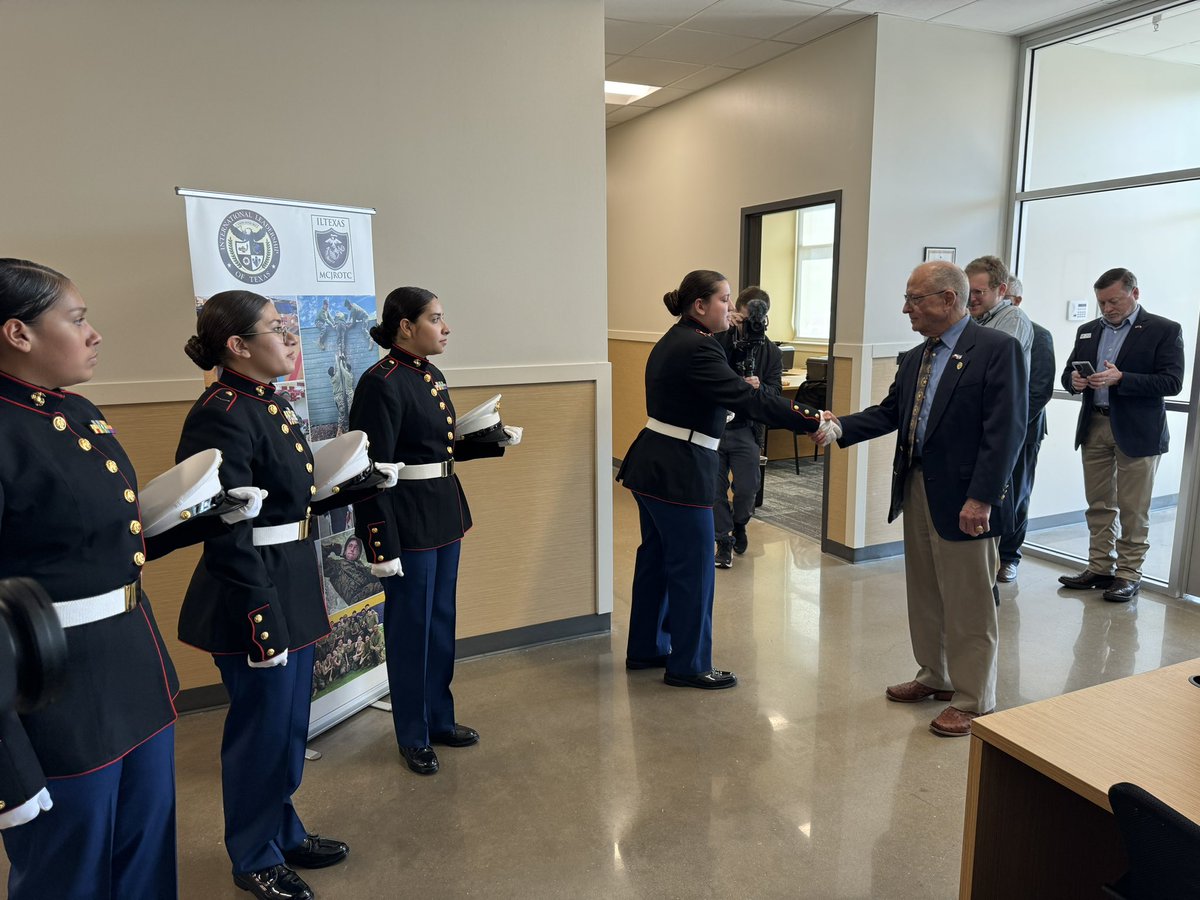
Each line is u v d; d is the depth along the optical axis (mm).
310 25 2658
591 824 2180
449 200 2951
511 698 2920
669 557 2881
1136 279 3826
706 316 2799
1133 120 3867
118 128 2469
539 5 3006
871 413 2857
